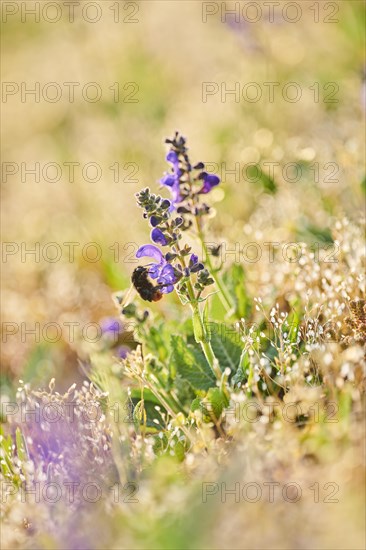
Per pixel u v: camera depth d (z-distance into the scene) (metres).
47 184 13.73
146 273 6.15
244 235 9.27
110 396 6.20
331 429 5.37
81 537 5.18
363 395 5.78
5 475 6.19
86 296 9.87
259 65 13.88
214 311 7.31
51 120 17.22
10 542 5.52
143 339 6.72
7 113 18.03
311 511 4.89
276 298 7.52
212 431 5.86
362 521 4.73
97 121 14.90
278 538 4.75
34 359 8.85
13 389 8.75
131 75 15.80
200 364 6.67
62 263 10.84
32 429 6.55
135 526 5.05
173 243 6.04
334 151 10.10
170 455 5.80
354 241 7.49
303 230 8.77
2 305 10.38
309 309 7.09
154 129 13.20
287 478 5.26
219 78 14.63
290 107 12.34
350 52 12.93
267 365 6.23
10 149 16.80
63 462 6.12
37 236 12.38
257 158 10.87
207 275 6.04
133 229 10.60
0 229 13.29
